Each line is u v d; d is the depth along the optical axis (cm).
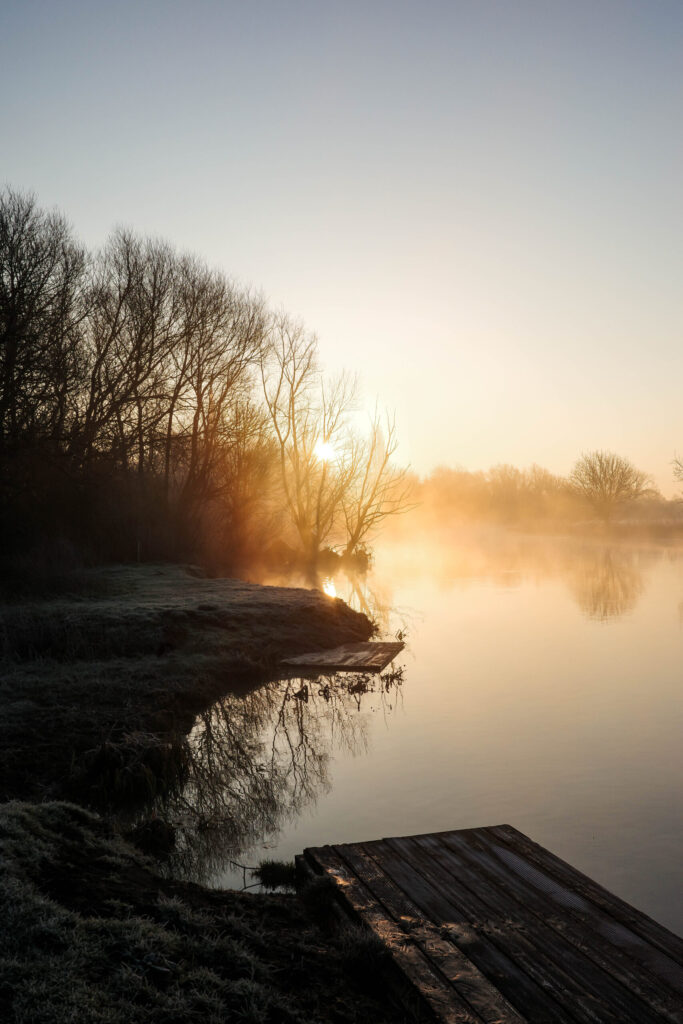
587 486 8850
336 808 858
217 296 3388
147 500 3138
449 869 630
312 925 565
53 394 2302
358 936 514
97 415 2605
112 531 2919
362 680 1485
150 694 1222
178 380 3234
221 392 3453
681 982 468
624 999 449
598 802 859
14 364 2172
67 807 717
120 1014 390
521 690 1391
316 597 2080
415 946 509
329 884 607
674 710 1236
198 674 1378
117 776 870
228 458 3547
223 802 882
